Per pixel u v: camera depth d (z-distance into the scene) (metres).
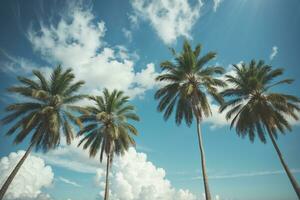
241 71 27.86
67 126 26.02
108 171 28.12
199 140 22.52
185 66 24.33
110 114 30.92
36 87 25.78
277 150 23.73
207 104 24.00
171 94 24.94
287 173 22.22
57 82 26.06
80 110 26.34
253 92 26.80
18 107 24.41
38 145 25.84
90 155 29.28
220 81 23.66
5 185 21.48
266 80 26.47
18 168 22.69
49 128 24.95
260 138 27.67
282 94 25.02
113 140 29.67
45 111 23.73
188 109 25.16
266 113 24.81
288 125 25.36
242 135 27.73
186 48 25.36
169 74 24.69
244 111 26.86
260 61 27.97
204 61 24.56
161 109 25.25
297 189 20.92
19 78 25.02
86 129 30.00
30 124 24.00
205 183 20.05
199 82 24.70
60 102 26.03
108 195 26.73
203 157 21.50
